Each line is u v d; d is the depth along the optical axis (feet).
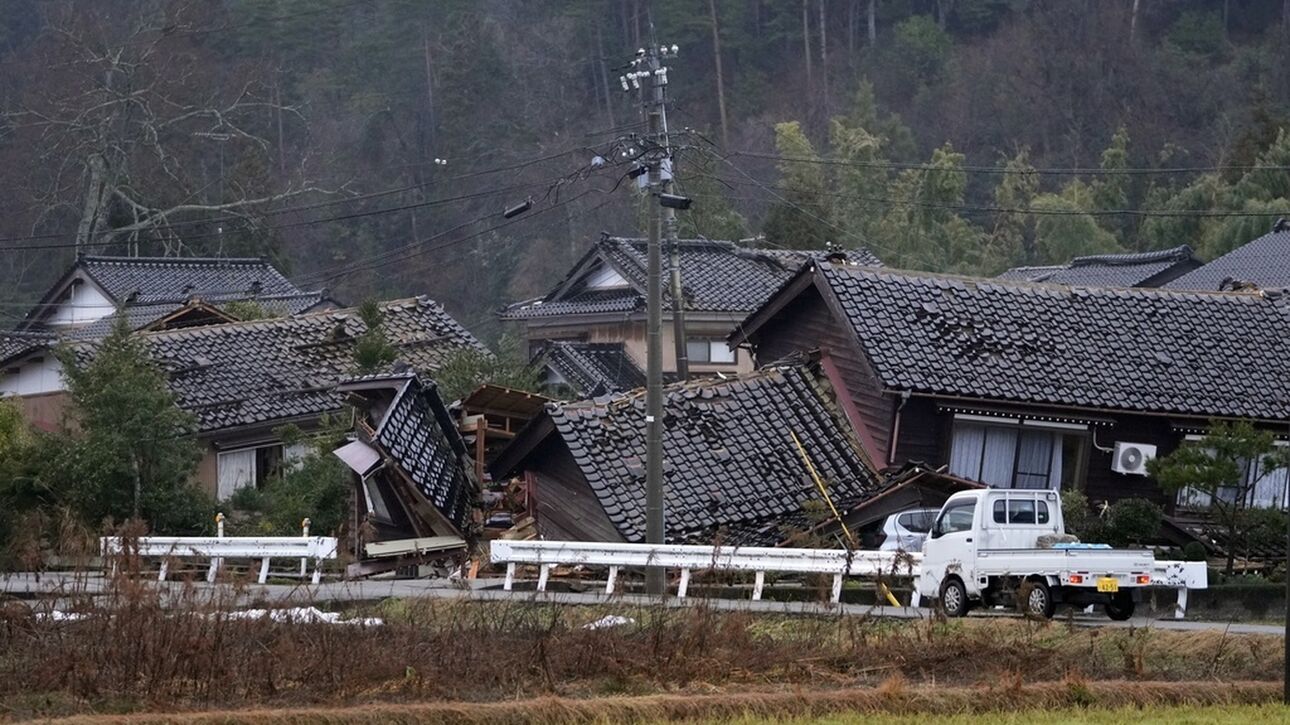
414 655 112.57
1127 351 212.43
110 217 424.87
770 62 520.42
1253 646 119.34
